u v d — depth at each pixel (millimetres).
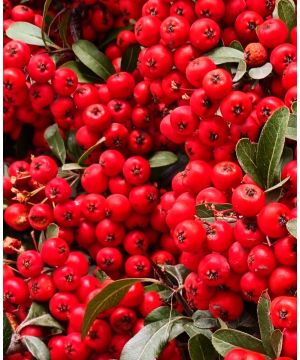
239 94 277
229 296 271
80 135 327
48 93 324
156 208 324
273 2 304
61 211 315
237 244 263
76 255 309
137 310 308
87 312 286
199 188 285
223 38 304
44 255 302
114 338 300
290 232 251
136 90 323
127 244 324
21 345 303
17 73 318
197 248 263
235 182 278
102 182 323
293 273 255
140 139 327
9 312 314
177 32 290
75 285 303
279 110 273
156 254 324
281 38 292
